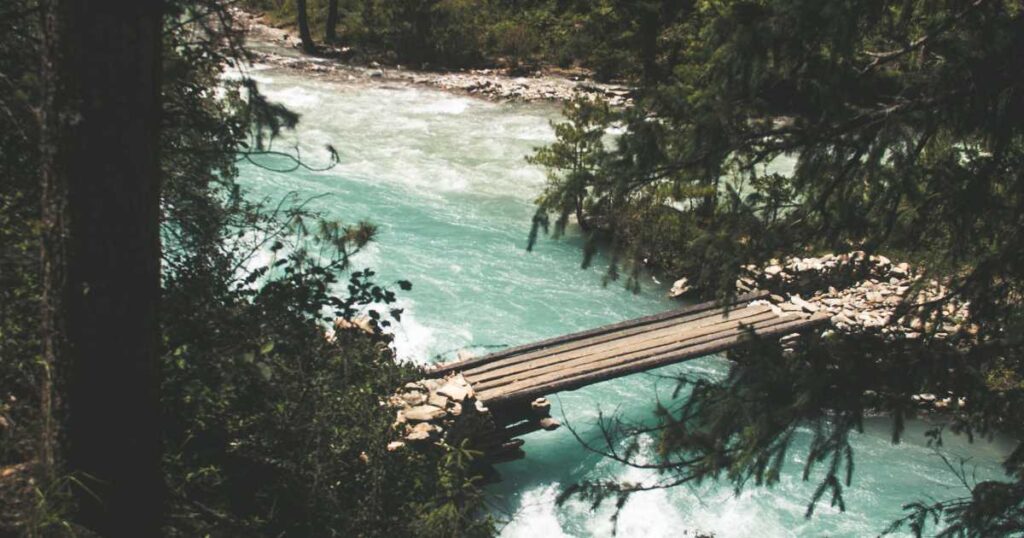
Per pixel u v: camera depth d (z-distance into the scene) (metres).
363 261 15.95
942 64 4.52
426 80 30.23
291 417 7.02
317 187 19.44
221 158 7.11
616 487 5.07
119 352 4.88
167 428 6.43
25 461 5.56
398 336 13.50
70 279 4.74
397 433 8.74
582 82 30.69
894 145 4.58
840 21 4.47
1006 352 4.71
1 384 5.89
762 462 4.51
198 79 7.52
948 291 5.13
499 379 11.73
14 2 5.99
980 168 4.79
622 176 4.96
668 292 16.23
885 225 4.96
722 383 4.81
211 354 6.41
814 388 4.49
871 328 5.02
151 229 4.89
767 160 5.05
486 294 15.44
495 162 22.41
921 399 12.48
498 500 10.55
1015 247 4.71
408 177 20.91
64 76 4.52
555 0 34.88
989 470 11.42
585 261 5.43
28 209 6.11
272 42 33.91
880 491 10.97
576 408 12.50
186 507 6.01
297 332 6.98
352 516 7.10
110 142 4.61
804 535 10.15
